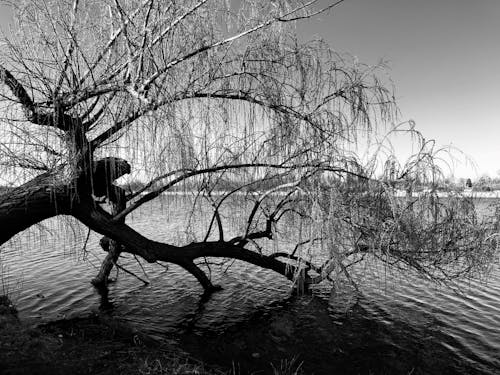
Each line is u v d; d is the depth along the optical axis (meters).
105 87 4.99
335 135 5.69
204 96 5.25
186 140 5.07
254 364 5.18
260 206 7.16
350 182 5.70
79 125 5.43
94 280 9.36
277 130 5.75
